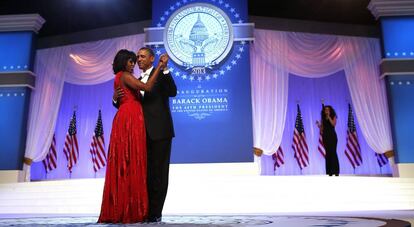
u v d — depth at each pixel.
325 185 7.49
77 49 12.35
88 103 12.53
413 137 10.59
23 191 7.91
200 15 10.89
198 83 10.66
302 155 11.66
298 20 12.32
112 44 12.14
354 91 11.51
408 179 8.01
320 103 12.23
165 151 2.79
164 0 11.09
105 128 12.25
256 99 11.32
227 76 10.66
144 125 2.74
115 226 2.06
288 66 11.67
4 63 11.72
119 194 2.57
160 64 2.79
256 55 11.59
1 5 11.52
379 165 11.48
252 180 7.70
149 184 2.71
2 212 7.45
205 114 10.53
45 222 2.71
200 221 2.50
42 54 12.32
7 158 11.17
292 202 7.04
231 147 10.34
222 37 10.77
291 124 12.08
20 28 11.86
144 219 2.53
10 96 11.55
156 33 10.87
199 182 7.66
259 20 12.19
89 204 7.30
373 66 11.62
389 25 11.13
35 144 11.61
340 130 12.04
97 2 11.45
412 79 10.89
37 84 12.09
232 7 10.98
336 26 12.34
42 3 11.48
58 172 12.16
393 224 2.04
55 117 11.92
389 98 10.88
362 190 7.45
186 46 10.79
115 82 2.86
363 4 11.54
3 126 11.36
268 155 11.34
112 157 2.66
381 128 11.15
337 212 5.26
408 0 10.91
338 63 11.78
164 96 2.88
